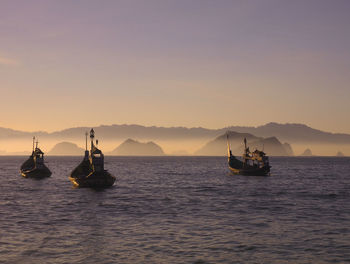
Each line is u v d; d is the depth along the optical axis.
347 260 23.64
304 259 23.89
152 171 147.12
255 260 23.77
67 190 69.31
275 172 134.75
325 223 35.25
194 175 118.62
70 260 23.70
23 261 23.48
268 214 40.72
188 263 23.22
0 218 38.78
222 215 40.22
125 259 23.94
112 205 48.72
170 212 42.56
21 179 100.62
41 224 35.38
